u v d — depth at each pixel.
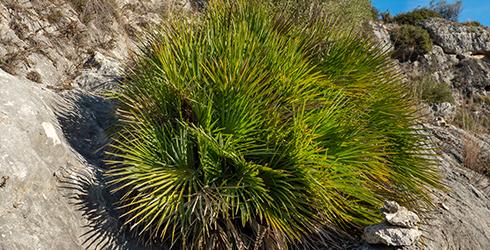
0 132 1.79
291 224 2.24
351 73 3.00
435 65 17.12
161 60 2.49
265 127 2.32
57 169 2.12
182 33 2.86
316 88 2.44
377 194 2.65
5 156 1.72
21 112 2.06
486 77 17.69
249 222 2.23
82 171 2.30
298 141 2.18
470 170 4.75
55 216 1.84
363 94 2.78
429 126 6.12
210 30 2.97
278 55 2.61
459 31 18.80
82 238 1.92
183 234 1.99
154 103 2.40
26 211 1.70
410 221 2.27
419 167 3.06
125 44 5.34
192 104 2.36
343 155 2.32
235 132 2.34
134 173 2.19
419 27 18.31
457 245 2.69
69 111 2.92
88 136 2.85
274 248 2.13
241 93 2.31
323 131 2.35
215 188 2.15
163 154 2.28
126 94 2.59
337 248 2.34
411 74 13.52
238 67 2.44
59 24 4.33
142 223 2.20
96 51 4.59
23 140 1.91
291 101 2.38
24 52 3.48
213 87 2.45
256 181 2.15
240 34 2.67
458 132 6.07
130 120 2.48
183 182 2.25
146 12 6.34
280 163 2.31
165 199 2.07
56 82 3.71
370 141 2.36
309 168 2.13
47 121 2.30
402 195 2.88
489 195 4.12
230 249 2.00
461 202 3.53
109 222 2.12
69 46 4.32
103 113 3.43
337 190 2.32
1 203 1.60
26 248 1.58
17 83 2.25
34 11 4.08
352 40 3.22
